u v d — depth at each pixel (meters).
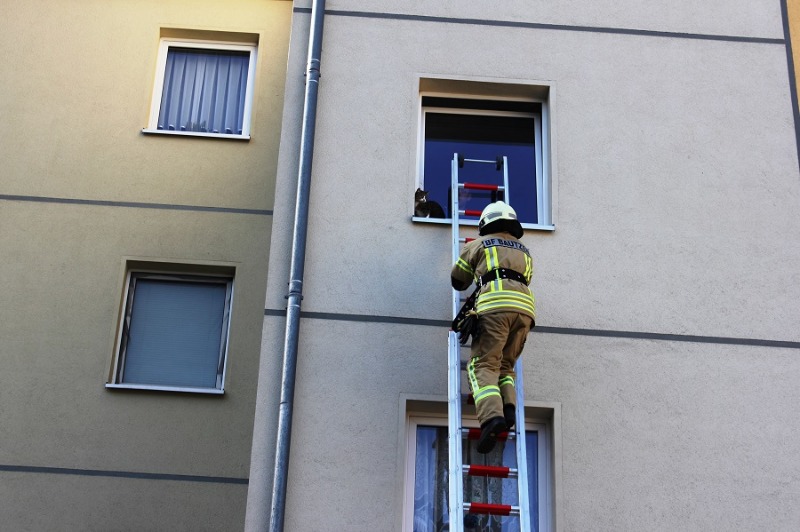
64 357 9.05
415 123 7.59
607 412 6.72
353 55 7.78
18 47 10.20
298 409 6.64
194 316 9.49
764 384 6.85
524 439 6.04
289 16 10.59
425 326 6.94
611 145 7.57
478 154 8.07
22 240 9.45
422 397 6.73
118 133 9.95
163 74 10.41
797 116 7.75
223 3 10.58
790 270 7.20
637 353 6.90
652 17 8.06
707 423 6.72
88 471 8.74
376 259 7.11
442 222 7.23
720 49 7.97
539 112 8.15
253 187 9.88
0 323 9.12
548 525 6.61
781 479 6.58
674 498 6.50
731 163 7.55
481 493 6.80
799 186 7.49
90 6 10.43
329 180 7.33
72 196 9.67
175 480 8.78
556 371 6.82
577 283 7.09
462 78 7.78
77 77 10.13
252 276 9.54
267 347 6.79
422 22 7.95
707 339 6.96
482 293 6.21
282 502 6.31
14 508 8.60
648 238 7.26
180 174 9.87
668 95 7.77
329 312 6.93
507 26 7.99
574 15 8.05
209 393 9.04
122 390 9.00
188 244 9.60
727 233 7.30
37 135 9.86
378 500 6.44
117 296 9.31
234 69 10.58
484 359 6.08
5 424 8.81
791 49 8.00
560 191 7.39
